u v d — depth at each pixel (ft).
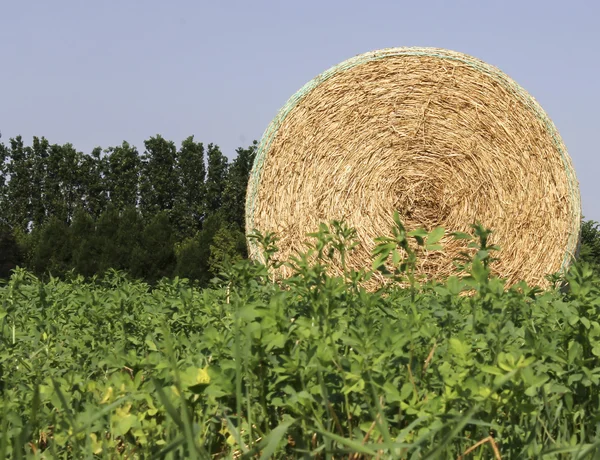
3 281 15.44
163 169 228.22
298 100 43.06
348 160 42.52
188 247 162.61
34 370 9.86
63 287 18.69
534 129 40.86
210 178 227.81
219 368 6.64
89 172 229.66
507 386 6.47
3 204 226.58
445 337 8.81
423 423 6.35
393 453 5.47
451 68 42.22
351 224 41.93
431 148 42.27
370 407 6.24
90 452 6.45
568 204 40.29
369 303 9.47
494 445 6.33
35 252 165.68
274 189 42.73
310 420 6.86
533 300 10.78
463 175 41.86
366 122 42.65
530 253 40.60
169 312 13.21
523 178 40.93
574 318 7.91
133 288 17.93
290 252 42.16
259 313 7.02
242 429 7.38
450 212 41.96
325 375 6.90
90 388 7.84
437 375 7.55
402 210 42.27
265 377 7.07
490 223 41.29
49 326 12.60
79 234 164.66
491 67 41.75
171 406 5.22
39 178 227.81
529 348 7.68
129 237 163.32
